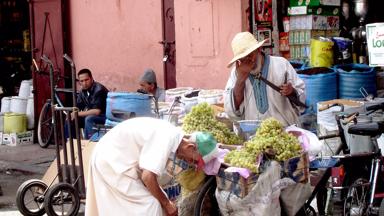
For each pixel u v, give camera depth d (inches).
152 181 160.4
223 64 334.6
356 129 209.8
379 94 303.0
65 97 411.2
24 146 432.5
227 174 195.6
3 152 415.5
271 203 194.7
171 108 292.0
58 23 415.5
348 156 214.1
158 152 160.7
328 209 220.8
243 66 213.9
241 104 222.5
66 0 414.3
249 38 214.2
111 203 163.9
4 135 440.8
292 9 324.5
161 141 161.6
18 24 524.1
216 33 335.6
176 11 352.5
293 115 221.9
